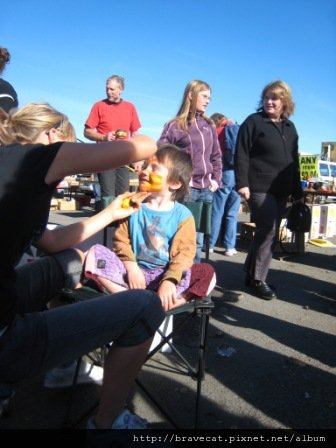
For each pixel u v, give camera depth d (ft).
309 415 7.11
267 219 12.92
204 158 12.44
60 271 6.54
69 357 4.80
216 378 8.22
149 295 5.37
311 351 9.53
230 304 12.62
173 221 7.52
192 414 7.03
